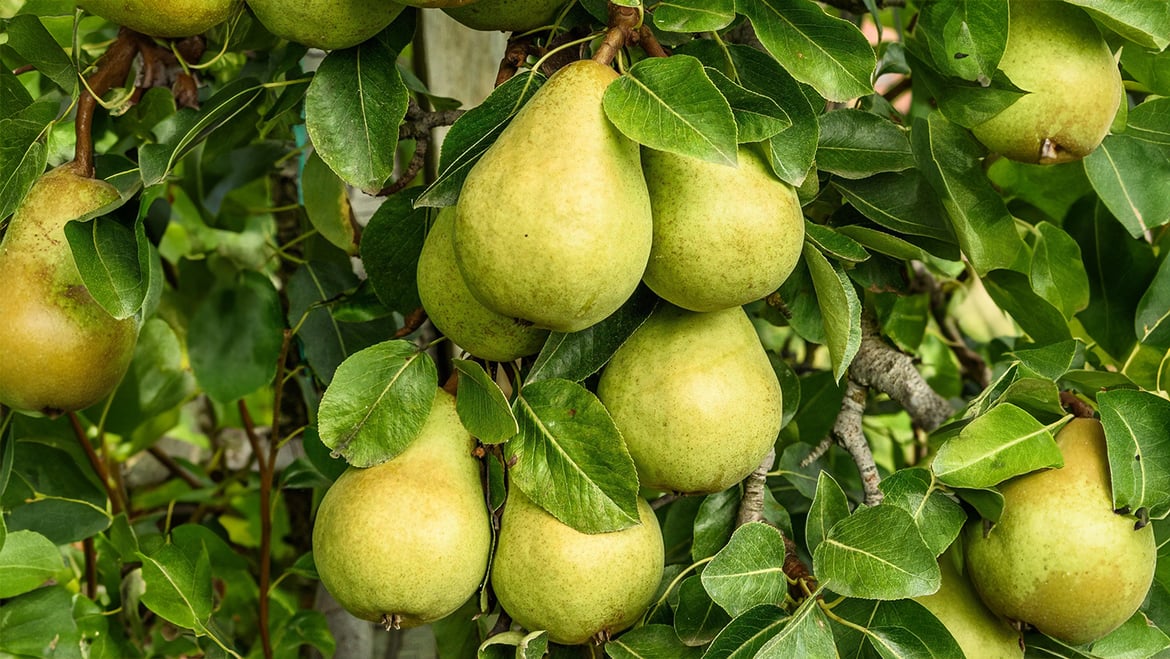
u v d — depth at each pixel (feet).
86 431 4.32
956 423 3.43
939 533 3.27
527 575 3.22
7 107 3.39
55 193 3.30
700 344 3.22
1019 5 3.31
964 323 5.09
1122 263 3.77
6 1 3.28
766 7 3.22
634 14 3.10
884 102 3.62
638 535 3.24
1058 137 3.32
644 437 3.21
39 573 3.63
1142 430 3.26
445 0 3.09
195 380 4.07
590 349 3.24
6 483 3.53
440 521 3.19
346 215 3.72
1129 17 3.25
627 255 3.00
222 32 3.57
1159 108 3.56
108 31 4.09
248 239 4.33
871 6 3.54
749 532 3.24
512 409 3.24
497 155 3.02
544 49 3.28
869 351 3.65
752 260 3.09
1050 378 3.40
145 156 3.28
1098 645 3.37
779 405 3.27
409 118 3.43
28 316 3.25
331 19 3.19
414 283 3.46
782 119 3.07
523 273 2.98
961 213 3.39
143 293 3.22
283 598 4.27
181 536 3.91
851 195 3.45
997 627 3.35
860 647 3.30
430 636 4.17
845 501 3.30
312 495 4.35
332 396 3.23
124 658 3.86
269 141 4.06
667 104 3.00
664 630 3.32
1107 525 3.22
